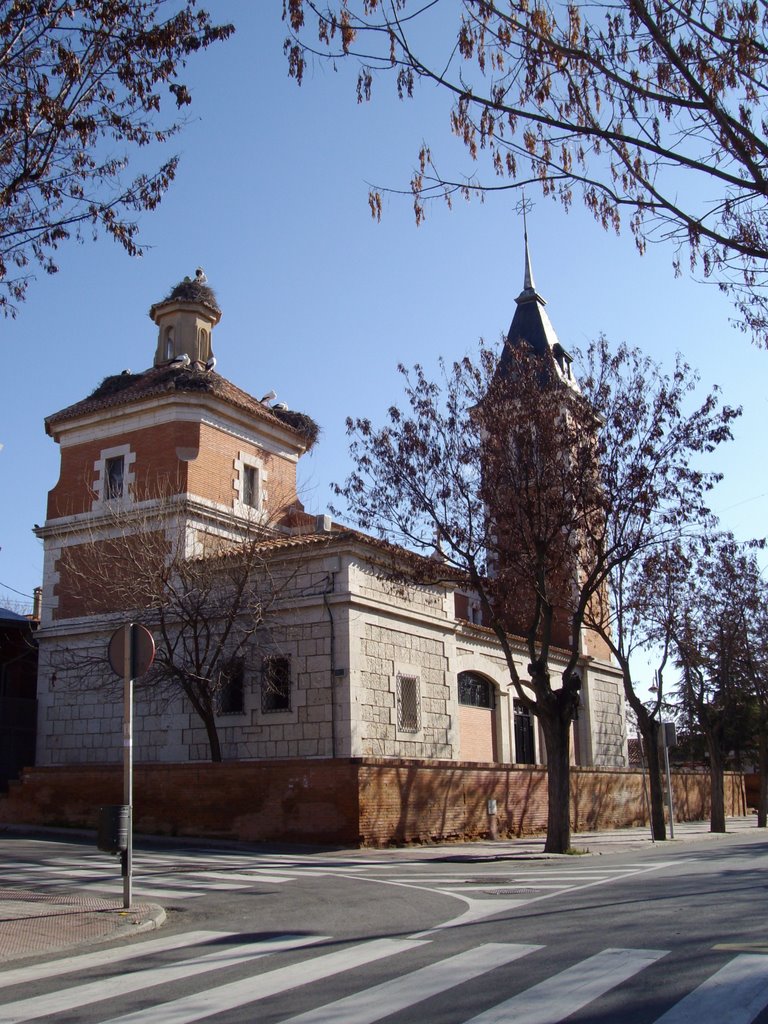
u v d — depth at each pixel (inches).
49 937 380.5
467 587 911.0
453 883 562.9
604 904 440.1
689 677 1370.6
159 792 883.4
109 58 430.0
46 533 1176.8
